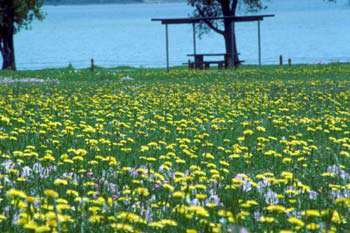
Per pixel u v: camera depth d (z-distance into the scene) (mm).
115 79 53688
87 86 43812
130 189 12234
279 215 10453
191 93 36281
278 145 18469
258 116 26141
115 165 14312
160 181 12539
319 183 13375
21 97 33094
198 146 18141
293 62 98000
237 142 19062
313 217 10062
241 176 12633
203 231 9414
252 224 9969
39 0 90375
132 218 9648
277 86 41812
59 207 9797
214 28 84688
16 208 10047
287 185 12602
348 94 34781
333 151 17344
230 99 32500
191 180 12180
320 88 39969
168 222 9242
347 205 10969
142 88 40844
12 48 88688
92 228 9602
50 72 66125
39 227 8328
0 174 12680
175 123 22391
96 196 11516
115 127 22062
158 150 17234
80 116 25500
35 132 19641
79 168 14227
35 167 14023
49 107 28359
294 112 27719
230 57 72688
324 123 23359
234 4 84938
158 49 157125
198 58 71625
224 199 11531
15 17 87875
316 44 157125
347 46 146500
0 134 18812
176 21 69625
